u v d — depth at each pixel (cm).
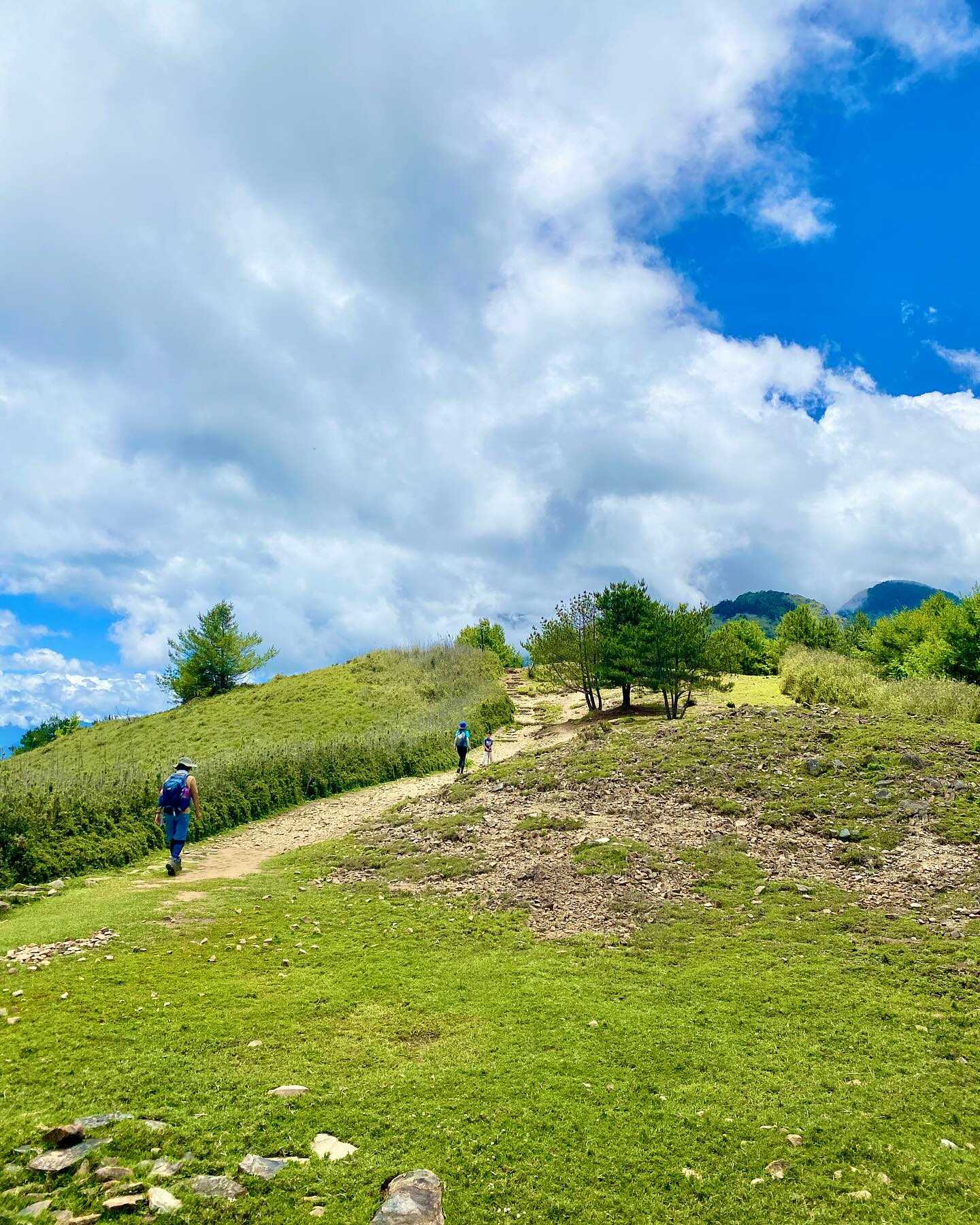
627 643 3228
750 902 1061
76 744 3947
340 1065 595
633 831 1388
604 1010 718
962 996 741
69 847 1434
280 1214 414
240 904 1116
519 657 6769
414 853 1424
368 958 876
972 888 1045
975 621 3444
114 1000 706
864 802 1387
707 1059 619
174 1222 401
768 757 1673
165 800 1423
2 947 878
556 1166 471
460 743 2489
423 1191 426
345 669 4644
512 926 1014
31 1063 572
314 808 2161
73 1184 425
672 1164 478
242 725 3734
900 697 2480
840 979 793
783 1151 493
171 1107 519
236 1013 690
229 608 5069
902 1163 480
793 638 5647
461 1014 709
